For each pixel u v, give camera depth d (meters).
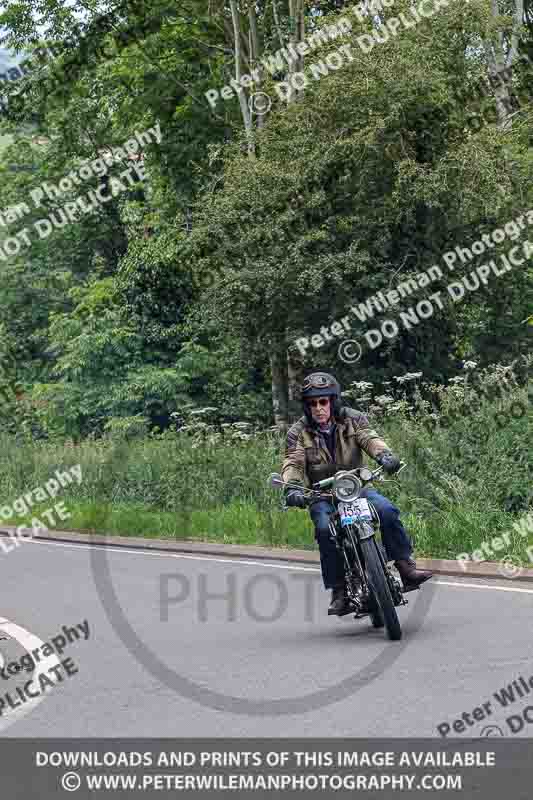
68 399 97.94
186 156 83.25
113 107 84.81
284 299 64.50
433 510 32.84
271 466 45.34
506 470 32.25
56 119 83.69
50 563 36.81
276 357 68.38
